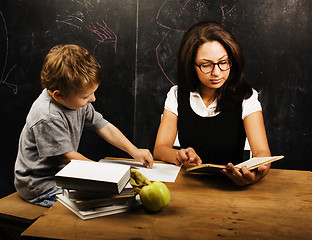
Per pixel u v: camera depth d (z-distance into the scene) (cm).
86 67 104
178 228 69
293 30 205
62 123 113
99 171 77
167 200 76
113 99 228
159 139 139
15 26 218
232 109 137
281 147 217
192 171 104
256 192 91
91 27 220
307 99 211
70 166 80
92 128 140
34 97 224
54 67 104
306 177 105
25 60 221
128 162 119
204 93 141
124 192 76
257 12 207
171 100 147
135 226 69
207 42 117
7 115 226
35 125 111
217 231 68
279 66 210
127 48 221
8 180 229
